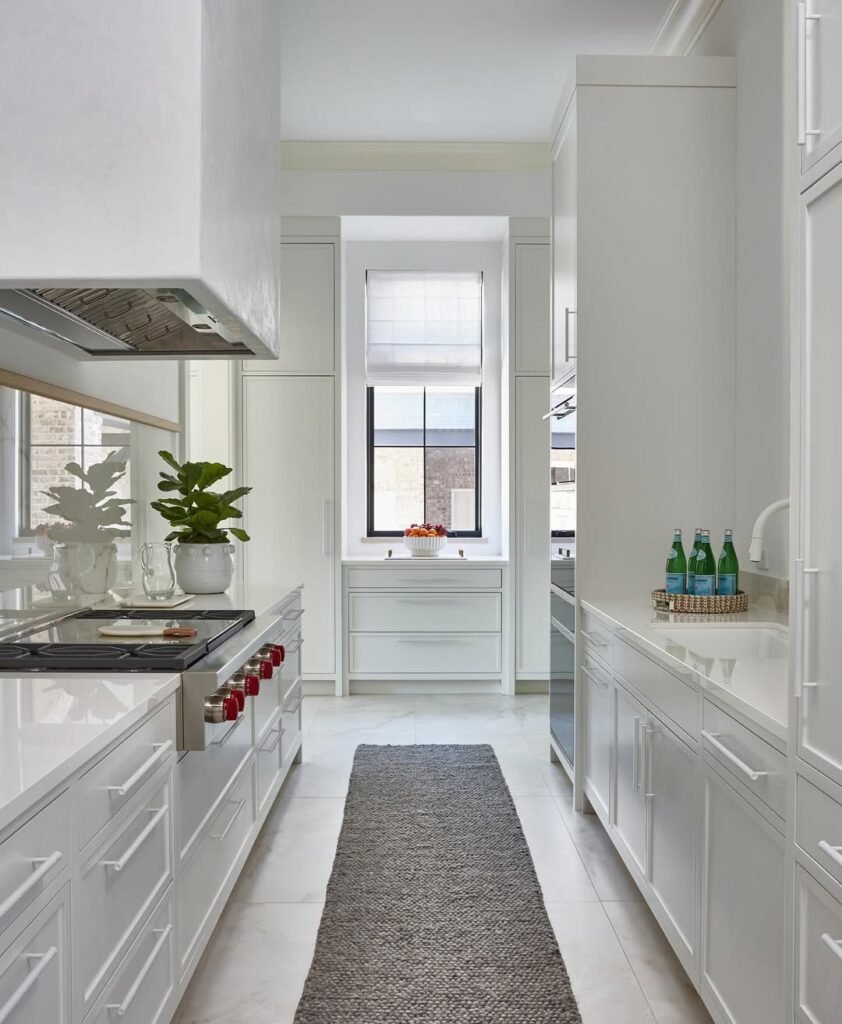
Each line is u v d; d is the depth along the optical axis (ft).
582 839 9.73
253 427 16.40
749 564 9.87
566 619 11.30
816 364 4.14
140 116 5.35
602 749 9.34
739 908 5.21
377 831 9.89
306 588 16.49
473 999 6.53
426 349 18.04
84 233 5.36
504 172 16.24
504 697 16.48
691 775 6.15
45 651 6.28
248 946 7.38
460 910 7.97
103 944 4.46
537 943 7.36
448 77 13.56
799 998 4.31
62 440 8.24
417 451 18.61
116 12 5.34
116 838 4.62
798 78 4.27
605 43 12.57
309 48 12.60
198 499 10.36
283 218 16.26
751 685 5.49
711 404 10.37
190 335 8.42
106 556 9.37
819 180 4.09
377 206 16.22
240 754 7.82
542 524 16.40
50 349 8.14
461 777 11.79
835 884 3.93
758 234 9.60
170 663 5.89
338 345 16.31
